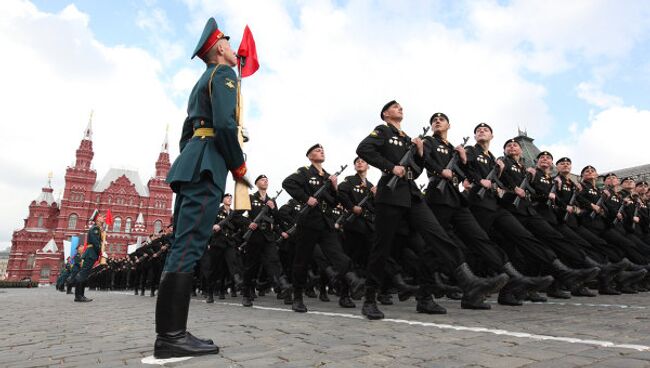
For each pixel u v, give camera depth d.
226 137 2.63
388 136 4.51
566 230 6.98
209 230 2.68
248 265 7.02
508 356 2.34
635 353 2.33
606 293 6.75
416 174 4.56
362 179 7.34
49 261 70.88
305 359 2.39
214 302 8.28
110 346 3.04
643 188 10.23
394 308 5.46
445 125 5.49
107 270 27.12
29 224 78.31
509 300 5.28
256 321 4.32
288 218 8.73
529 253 5.55
